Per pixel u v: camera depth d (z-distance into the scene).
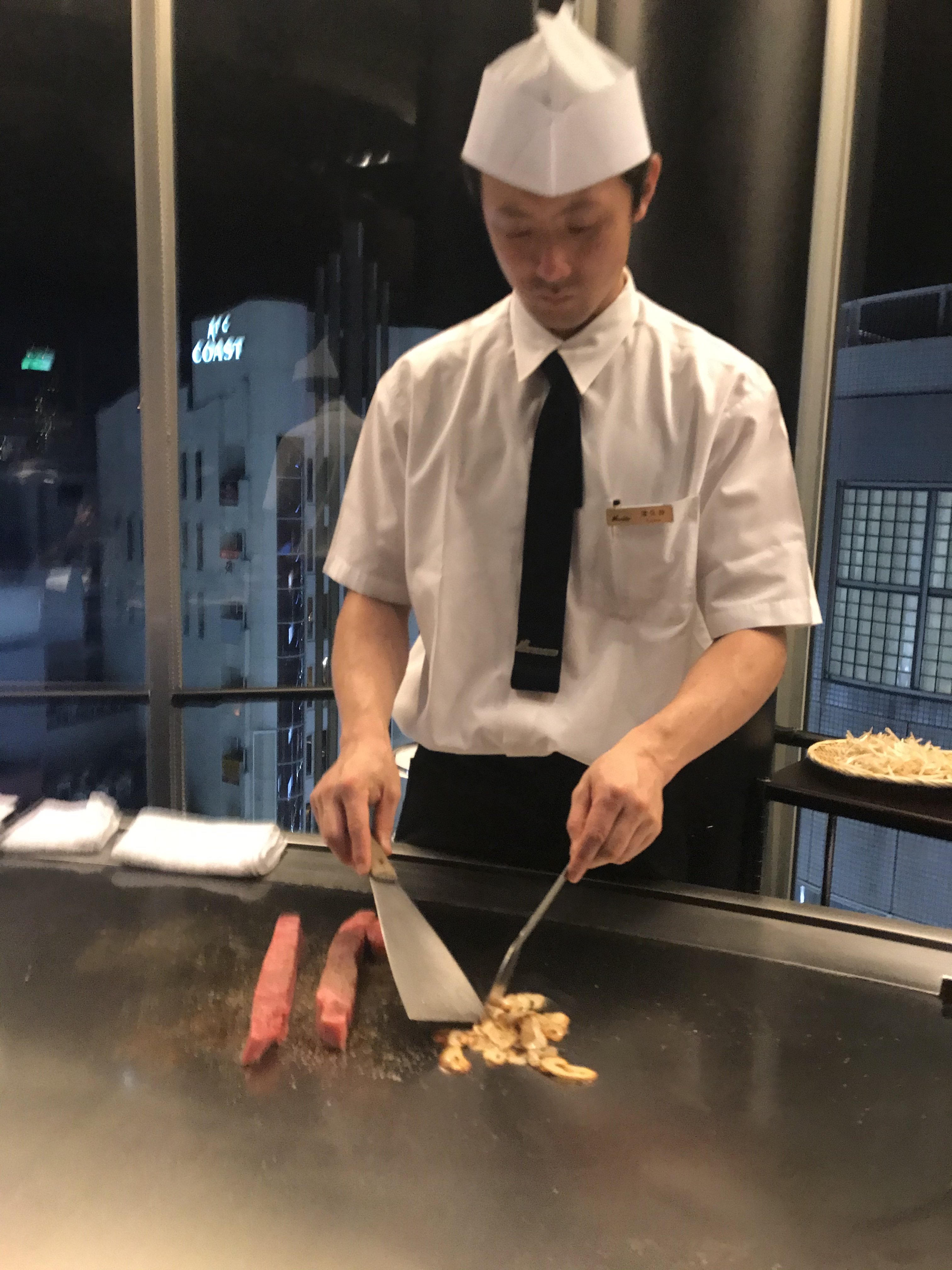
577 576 1.14
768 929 1.09
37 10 2.34
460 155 2.43
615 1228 0.70
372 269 2.61
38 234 2.50
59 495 2.75
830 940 1.06
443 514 1.17
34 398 2.66
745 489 1.09
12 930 1.11
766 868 2.20
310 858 1.28
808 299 1.99
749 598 1.08
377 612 1.27
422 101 2.44
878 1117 0.81
